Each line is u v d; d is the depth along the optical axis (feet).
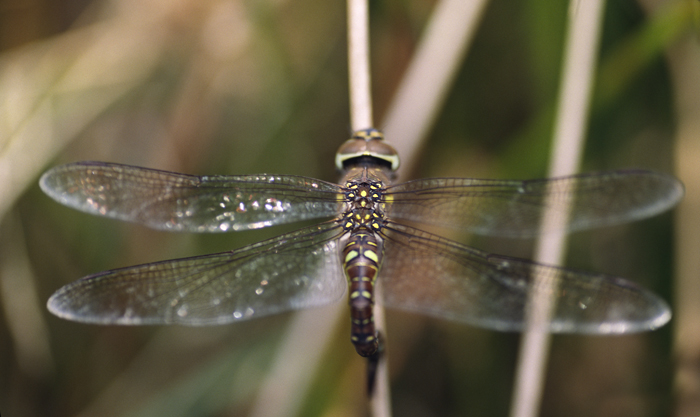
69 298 1.81
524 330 1.84
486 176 1.93
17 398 1.96
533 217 1.86
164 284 1.82
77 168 1.82
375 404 1.84
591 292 1.83
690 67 1.91
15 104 1.94
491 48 1.94
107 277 1.81
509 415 1.95
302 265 1.84
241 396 1.94
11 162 1.93
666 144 1.94
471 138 1.96
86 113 1.96
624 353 1.95
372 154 1.86
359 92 1.87
